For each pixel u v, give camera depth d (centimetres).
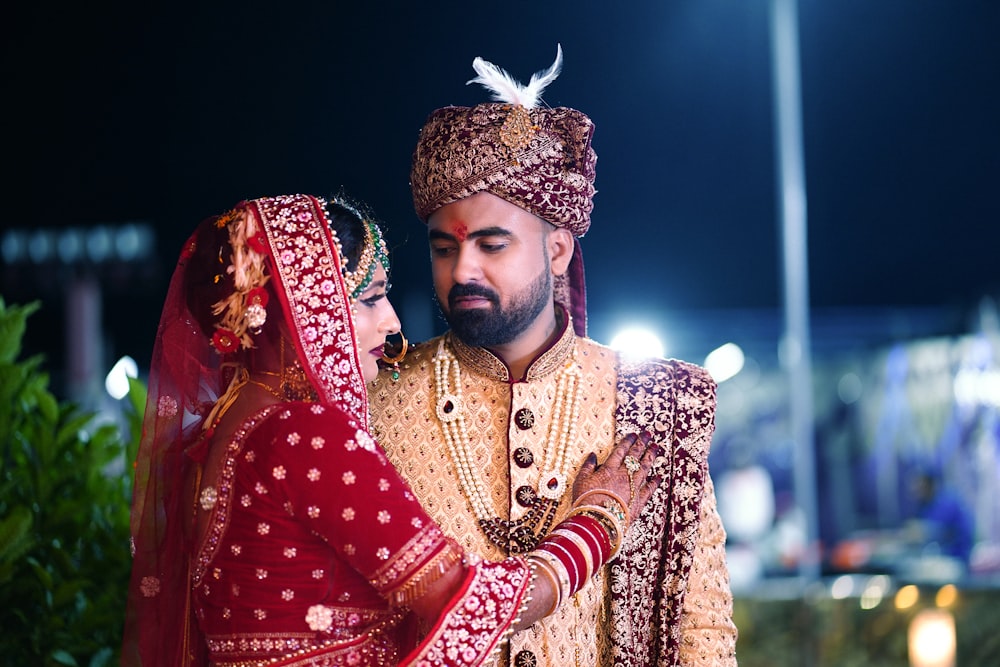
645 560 229
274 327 203
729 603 238
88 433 330
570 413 231
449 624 190
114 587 288
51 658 269
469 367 234
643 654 229
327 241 203
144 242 1057
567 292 248
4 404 287
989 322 948
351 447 194
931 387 999
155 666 210
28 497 283
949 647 430
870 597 436
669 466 232
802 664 434
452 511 227
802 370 893
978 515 916
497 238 222
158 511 210
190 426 212
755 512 977
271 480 193
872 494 1072
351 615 197
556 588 200
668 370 238
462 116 223
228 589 195
